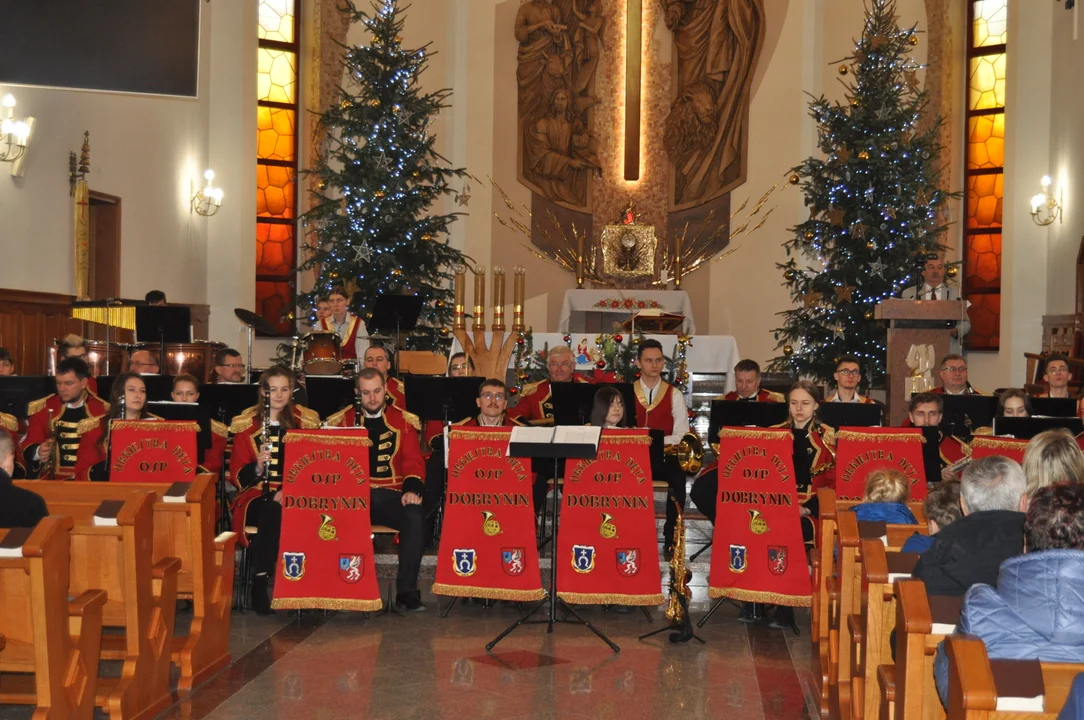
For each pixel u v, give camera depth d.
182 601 7.27
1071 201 14.66
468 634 6.61
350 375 10.66
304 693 5.42
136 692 4.88
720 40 17.52
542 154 17.73
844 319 14.44
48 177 11.79
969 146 17.19
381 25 15.16
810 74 17.19
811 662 5.99
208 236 16.12
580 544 6.77
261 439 7.52
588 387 7.72
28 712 5.13
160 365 10.34
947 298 13.61
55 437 7.96
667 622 6.99
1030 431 7.14
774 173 17.34
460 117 17.69
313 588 6.67
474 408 7.73
